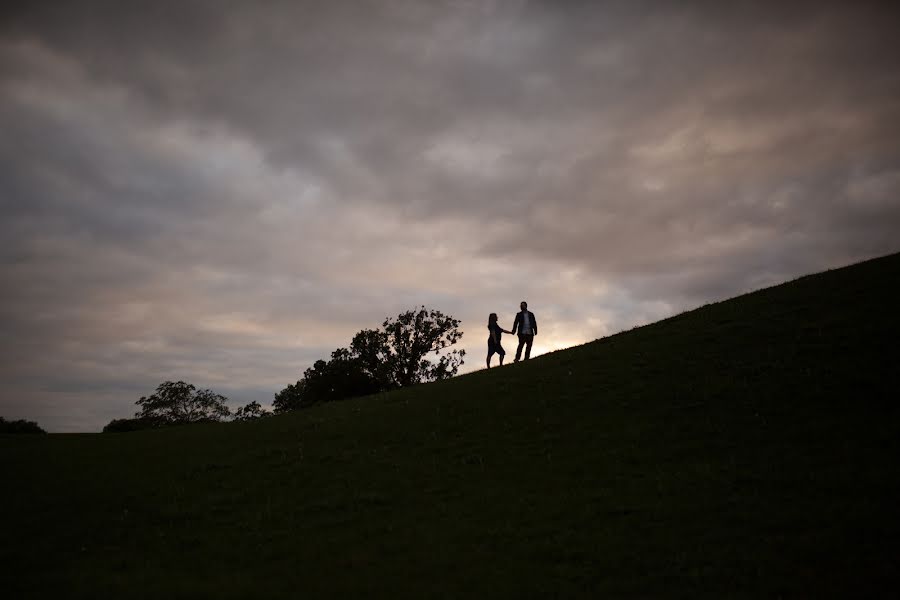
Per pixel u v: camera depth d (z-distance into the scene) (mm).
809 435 17344
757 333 26781
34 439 31109
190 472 20984
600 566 11867
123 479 20891
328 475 19453
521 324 33719
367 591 11508
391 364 98500
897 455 15078
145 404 101188
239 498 18016
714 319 30703
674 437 18953
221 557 13789
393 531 14625
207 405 104812
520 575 11781
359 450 21812
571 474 17359
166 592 11805
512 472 18062
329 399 93125
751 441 17703
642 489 15531
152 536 15406
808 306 28453
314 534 14859
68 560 13953
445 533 14211
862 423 17375
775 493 14109
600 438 19812
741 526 12766
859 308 26266
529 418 22766
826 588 10086
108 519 16859
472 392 27672
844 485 13891
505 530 14023
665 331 31078
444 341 101125
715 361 24719
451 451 20625
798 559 11125
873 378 19859
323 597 11328
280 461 21469
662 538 12711
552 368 29172
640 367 26141
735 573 10938
